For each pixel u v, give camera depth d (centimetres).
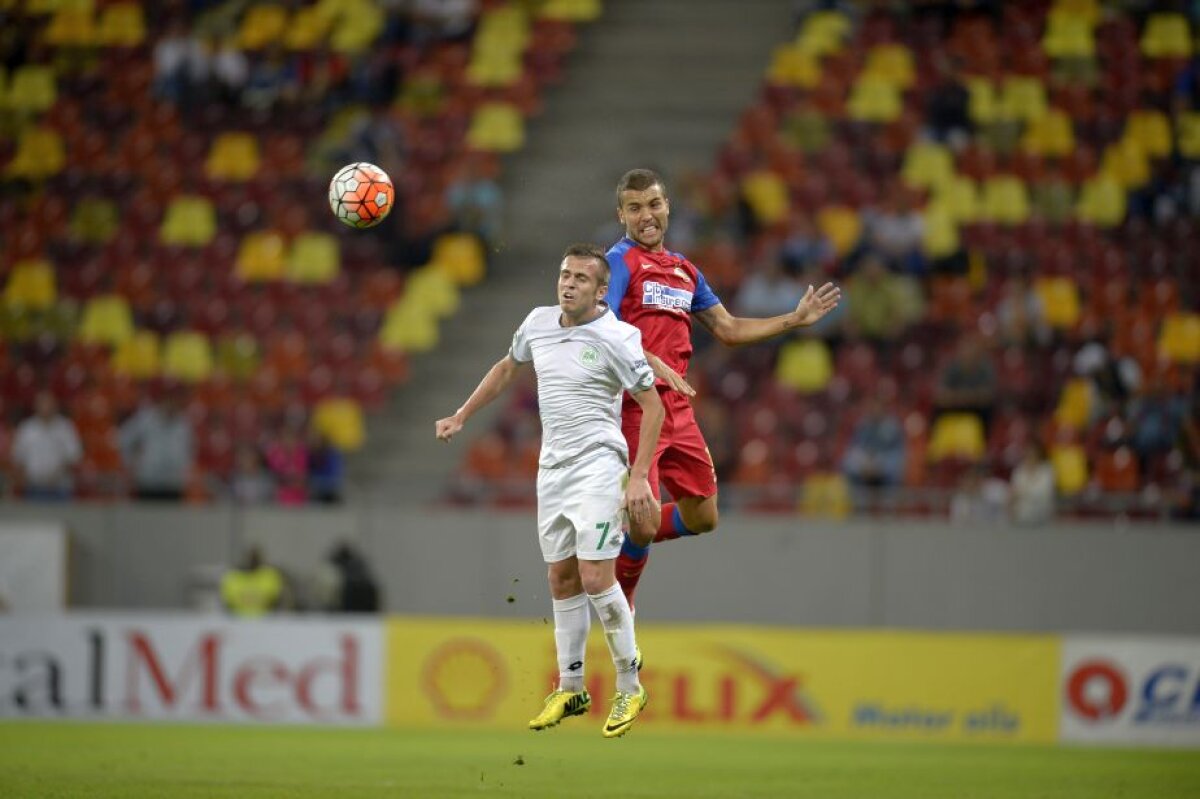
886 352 6531
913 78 7919
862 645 5266
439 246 7194
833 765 4325
